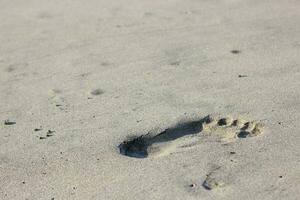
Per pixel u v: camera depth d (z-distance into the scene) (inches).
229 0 206.8
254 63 151.4
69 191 102.9
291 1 202.5
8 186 105.5
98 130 122.9
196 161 109.3
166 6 203.8
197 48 163.9
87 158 112.7
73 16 198.8
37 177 107.7
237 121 121.4
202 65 152.3
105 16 197.0
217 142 115.1
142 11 200.1
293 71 145.2
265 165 106.8
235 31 175.6
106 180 105.4
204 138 116.7
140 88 141.4
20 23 195.0
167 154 112.2
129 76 148.6
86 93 140.7
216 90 137.4
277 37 168.9
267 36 170.1
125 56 161.5
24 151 116.6
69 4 213.0
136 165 109.4
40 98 139.6
